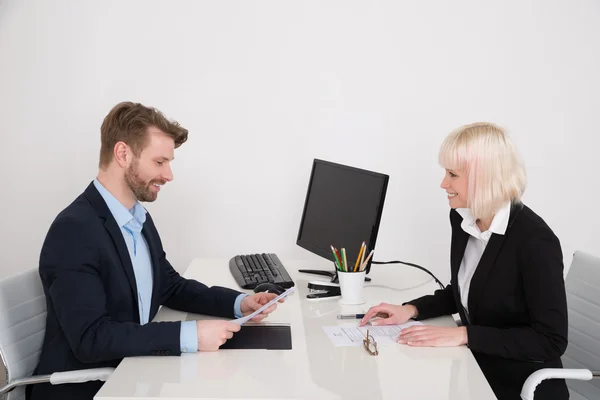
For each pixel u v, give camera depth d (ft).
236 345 5.16
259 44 10.58
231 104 10.68
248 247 11.00
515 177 5.43
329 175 7.55
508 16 10.66
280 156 10.82
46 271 5.13
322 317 6.02
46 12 10.43
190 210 10.89
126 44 10.52
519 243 5.44
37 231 10.88
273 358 4.89
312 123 10.77
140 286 5.96
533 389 5.12
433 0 10.61
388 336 5.49
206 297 6.20
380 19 10.61
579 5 10.62
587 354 6.37
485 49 10.71
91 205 5.46
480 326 5.33
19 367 5.59
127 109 5.58
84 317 4.94
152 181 5.66
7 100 10.57
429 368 4.73
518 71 10.76
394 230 11.07
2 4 10.36
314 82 10.68
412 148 10.87
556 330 5.15
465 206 5.65
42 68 10.52
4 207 10.80
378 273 7.86
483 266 5.61
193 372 4.58
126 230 5.87
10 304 5.63
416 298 6.61
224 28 10.53
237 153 10.78
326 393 4.24
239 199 10.90
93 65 10.53
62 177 10.77
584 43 10.71
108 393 4.18
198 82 10.62
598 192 11.03
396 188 10.96
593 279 6.47
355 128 10.80
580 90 10.80
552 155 10.94
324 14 10.57
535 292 5.28
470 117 10.85
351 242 6.84
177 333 4.95
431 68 10.72
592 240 11.12
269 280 7.14
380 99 10.76
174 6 10.46
